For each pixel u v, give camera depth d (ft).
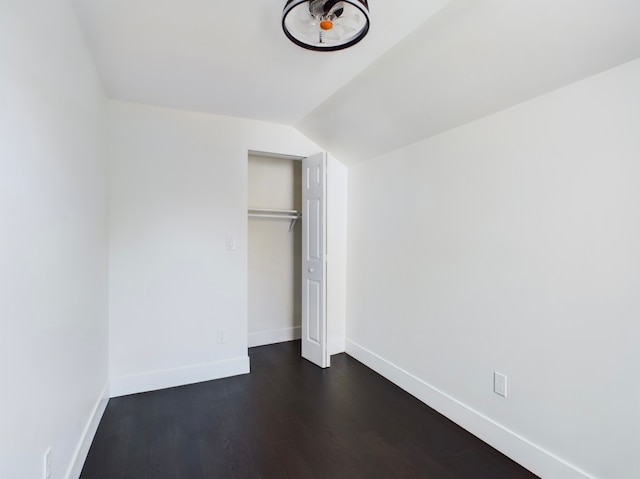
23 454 3.66
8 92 3.32
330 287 11.34
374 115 8.35
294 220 12.88
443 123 7.41
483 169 6.75
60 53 4.75
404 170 8.90
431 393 8.07
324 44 5.14
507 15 4.72
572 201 5.31
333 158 11.15
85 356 6.20
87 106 6.30
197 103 8.76
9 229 3.37
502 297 6.41
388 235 9.52
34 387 3.95
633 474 4.69
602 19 4.28
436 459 6.26
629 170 4.67
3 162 3.24
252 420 7.54
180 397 8.55
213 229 9.55
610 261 4.88
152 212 8.89
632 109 4.62
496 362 6.53
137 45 6.18
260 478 5.78
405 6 4.92
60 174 4.81
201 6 5.11
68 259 5.17
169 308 9.09
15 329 3.49
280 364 10.71
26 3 3.69
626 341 4.74
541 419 5.78
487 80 5.91
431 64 6.15
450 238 7.53
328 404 8.24
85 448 6.16
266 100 8.55
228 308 9.78
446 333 7.66
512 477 5.79
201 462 6.16
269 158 12.51
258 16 5.35
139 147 8.74
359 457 6.31
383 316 9.77
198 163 9.35
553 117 5.54
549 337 5.66
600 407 5.02
